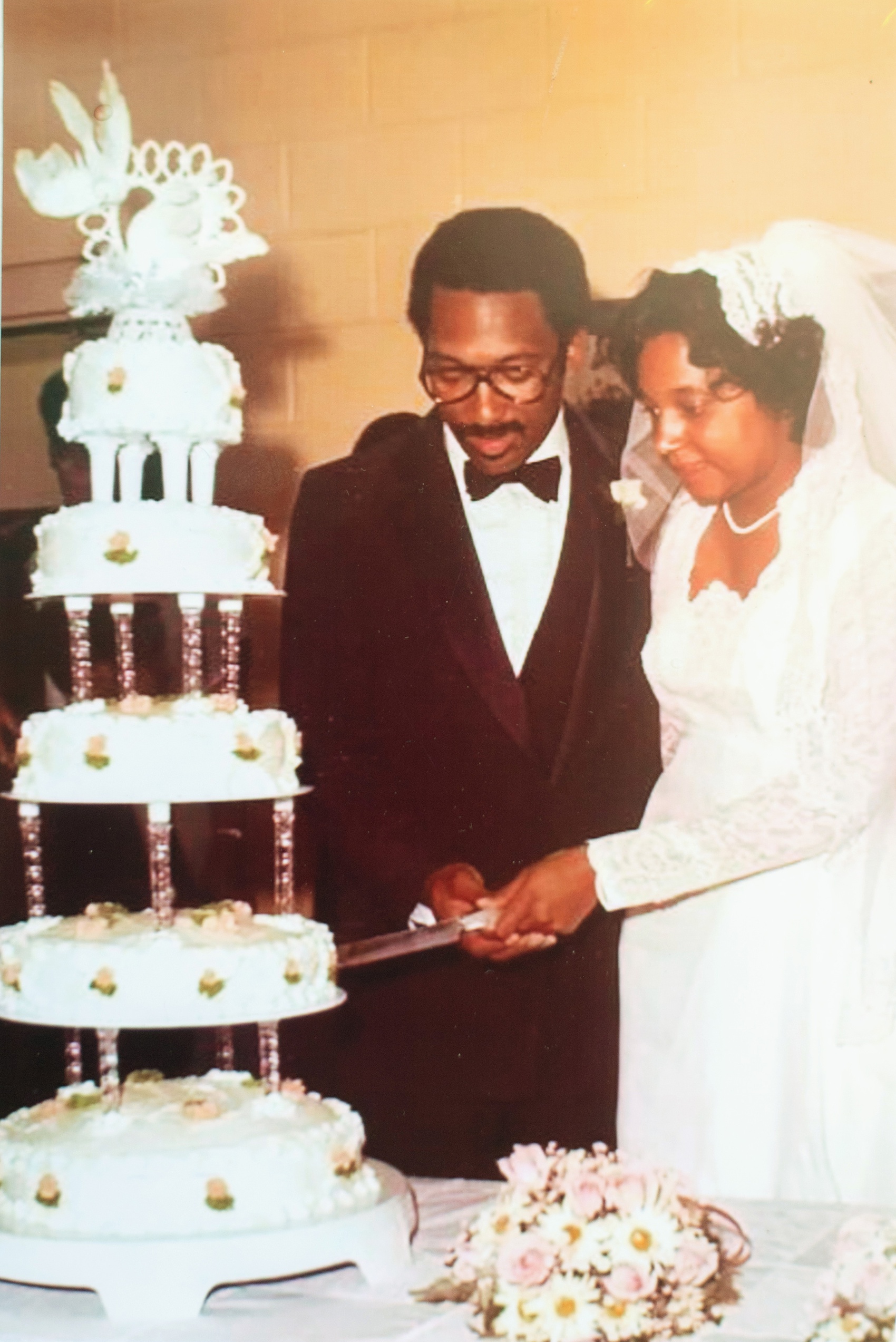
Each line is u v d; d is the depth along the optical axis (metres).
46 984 2.23
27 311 3.69
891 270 2.96
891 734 2.84
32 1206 2.15
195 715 2.29
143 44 3.64
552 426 3.29
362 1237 2.12
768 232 3.05
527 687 3.30
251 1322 2.00
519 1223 1.93
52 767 2.30
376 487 3.41
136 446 2.35
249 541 2.37
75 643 2.36
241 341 3.50
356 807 3.40
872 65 3.21
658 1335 1.85
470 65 3.42
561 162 3.36
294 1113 2.29
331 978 2.36
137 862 3.44
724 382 2.97
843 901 2.93
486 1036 3.29
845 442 2.90
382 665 3.39
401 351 3.40
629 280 3.31
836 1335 1.80
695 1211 1.99
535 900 3.06
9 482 3.69
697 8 3.30
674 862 2.94
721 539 3.03
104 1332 1.99
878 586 2.84
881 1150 2.93
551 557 3.27
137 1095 2.38
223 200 2.39
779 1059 2.97
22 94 3.72
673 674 3.04
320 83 3.51
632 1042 3.15
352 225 3.46
